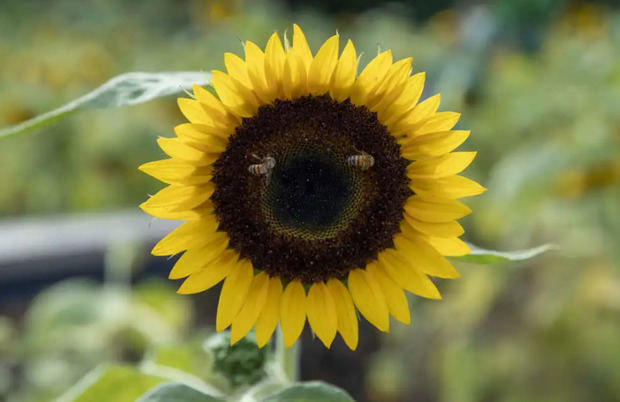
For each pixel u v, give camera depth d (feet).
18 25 10.37
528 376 4.61
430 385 5.01
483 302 4.91
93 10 11.12
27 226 5.70
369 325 5.51
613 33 7.62
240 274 3.25
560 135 5.52
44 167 7.11
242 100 3.20
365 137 3.23
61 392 4.66
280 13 11.69
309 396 3.18
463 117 6.39
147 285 5.31
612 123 5.31
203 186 3.23
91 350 4.82
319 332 3.25
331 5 14.12
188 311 5.34
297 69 3.18
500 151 6.19
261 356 3.43
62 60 8.38
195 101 3.17
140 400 3.23
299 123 3.22
